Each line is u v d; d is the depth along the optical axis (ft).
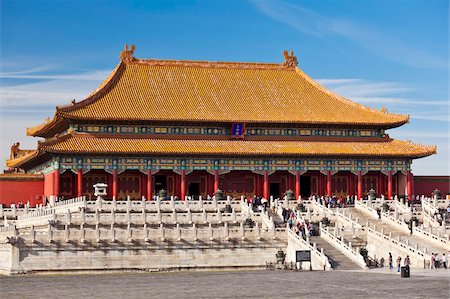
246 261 357.41
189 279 308.81
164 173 510.17
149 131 508.12
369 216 415.44
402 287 262.26
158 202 399.44
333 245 355.36
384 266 345.92
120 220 366.02
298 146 519.19
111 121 499.10
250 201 432.66
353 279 290.35
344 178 533.96
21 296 259.39
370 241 363.76
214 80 558.56
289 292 257.75
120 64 552.41
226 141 516.32
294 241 355.97
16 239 335.67
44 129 547.49
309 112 537.65
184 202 403.54
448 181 548.72
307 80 577.43
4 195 499.92
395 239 356.79
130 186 501.56
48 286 288.51
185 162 499.92
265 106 538.06
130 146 492.54
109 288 279.69
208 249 354.74
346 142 535.19
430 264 331.16
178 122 507.71
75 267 340.59
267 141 522.47
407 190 529.04
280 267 352.28
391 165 528.63
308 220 393.09
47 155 491.31
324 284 277.03
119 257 345.51
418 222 400.26
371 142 539.29
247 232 359.05
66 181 496.64
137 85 538.06
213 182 513.86
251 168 509.35
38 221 378.73
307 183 531.09
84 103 504.84
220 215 379.35
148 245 349.00
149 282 298.97
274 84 566.36
